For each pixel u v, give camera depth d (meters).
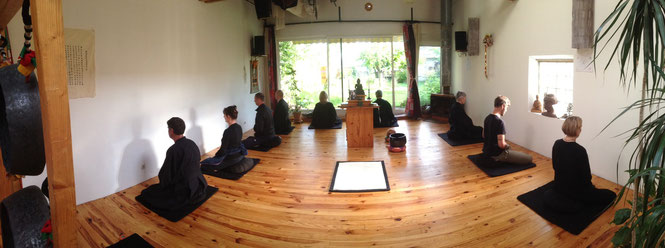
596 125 4.13
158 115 4.76
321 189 4.14
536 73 5.43
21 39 3.07
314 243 2.94
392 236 3.02
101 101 3.88
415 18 8.79
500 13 6.19
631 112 3.65
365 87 9.10
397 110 9.14
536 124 5.29
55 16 1.55
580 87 4.34
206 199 3.88
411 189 4.05
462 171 4.62
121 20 4.10
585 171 3.15
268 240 3.01
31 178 3.19
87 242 2.97
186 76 5.40
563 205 3.22
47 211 1.99
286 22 8.97
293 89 9.18
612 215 3.13
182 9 5.29
